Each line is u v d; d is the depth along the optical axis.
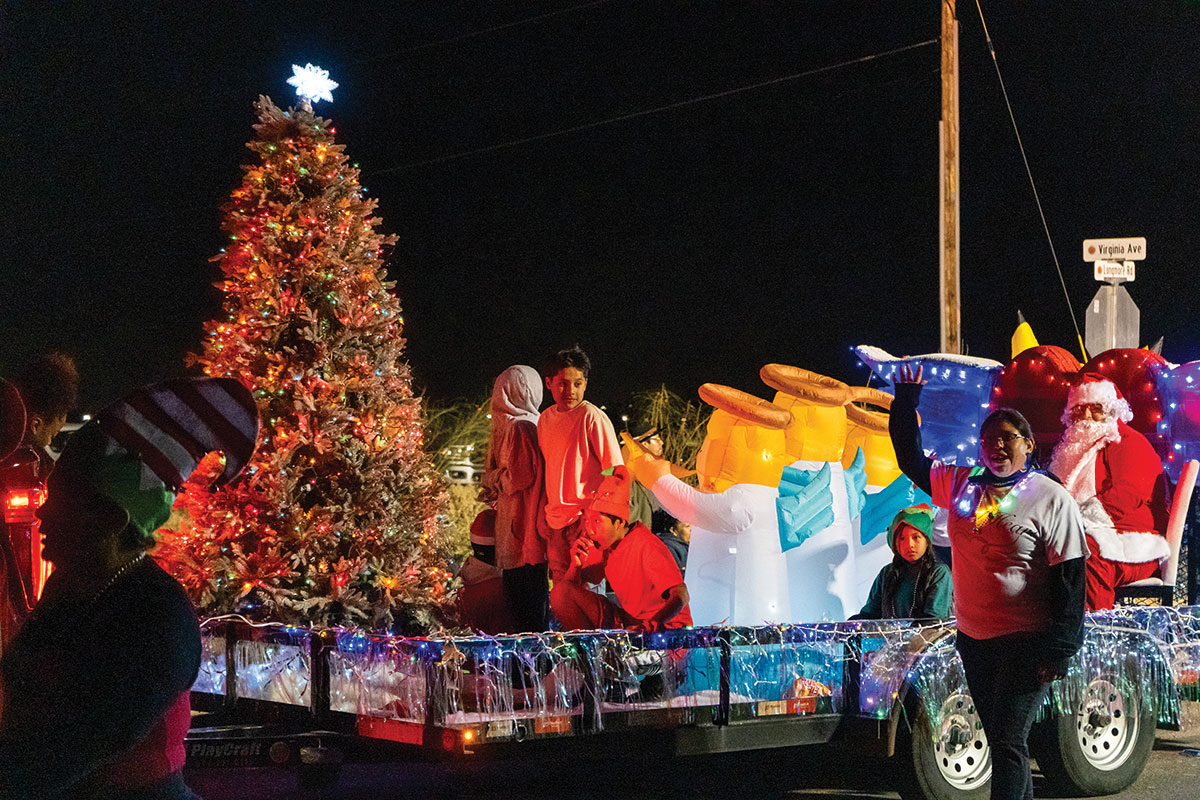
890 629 6.17
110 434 2.65
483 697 5.41
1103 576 6.69
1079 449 6.77
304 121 7.12
